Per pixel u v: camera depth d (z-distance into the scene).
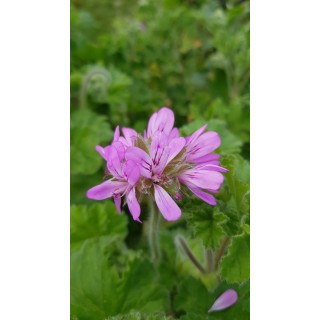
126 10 0.40
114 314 0.18
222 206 0.16
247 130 0.25
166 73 0.31
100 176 0.24
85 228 0.21
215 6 0.33
